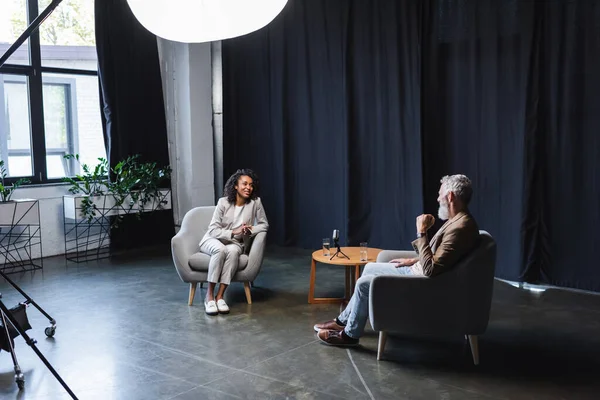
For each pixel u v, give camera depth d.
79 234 6.41
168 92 7.00
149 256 6.30
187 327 3.88
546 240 4.83
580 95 4.57
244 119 6.91
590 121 4.54
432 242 3.32
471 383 2.95
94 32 6.39
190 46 6.76
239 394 2.84
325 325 3.64
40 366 3.22
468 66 5.13
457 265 3.08
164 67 6.97
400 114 5.59
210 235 4.41
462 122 5.21
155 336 3.71
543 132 4.77
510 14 4.84
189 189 6.98
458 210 3.18
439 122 5.37
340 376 3.05
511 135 4.92
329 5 6.07
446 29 5.24
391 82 5.63
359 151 5.95
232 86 6.94
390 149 5.73
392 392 2.85
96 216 6.26
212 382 2.99
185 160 6.97
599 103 4.48
